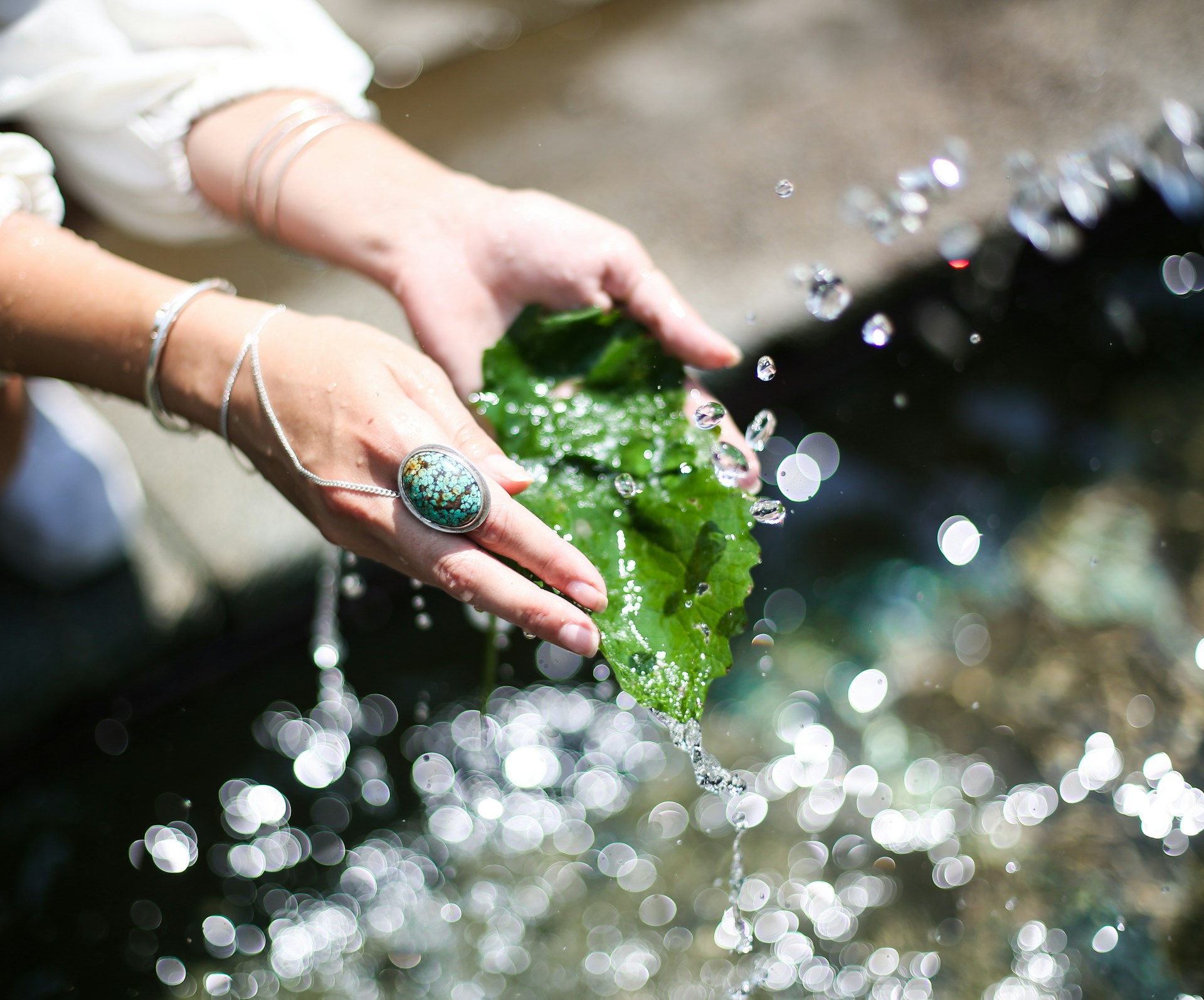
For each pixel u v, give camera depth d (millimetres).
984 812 860
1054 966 807
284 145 793
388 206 775
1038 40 1105
